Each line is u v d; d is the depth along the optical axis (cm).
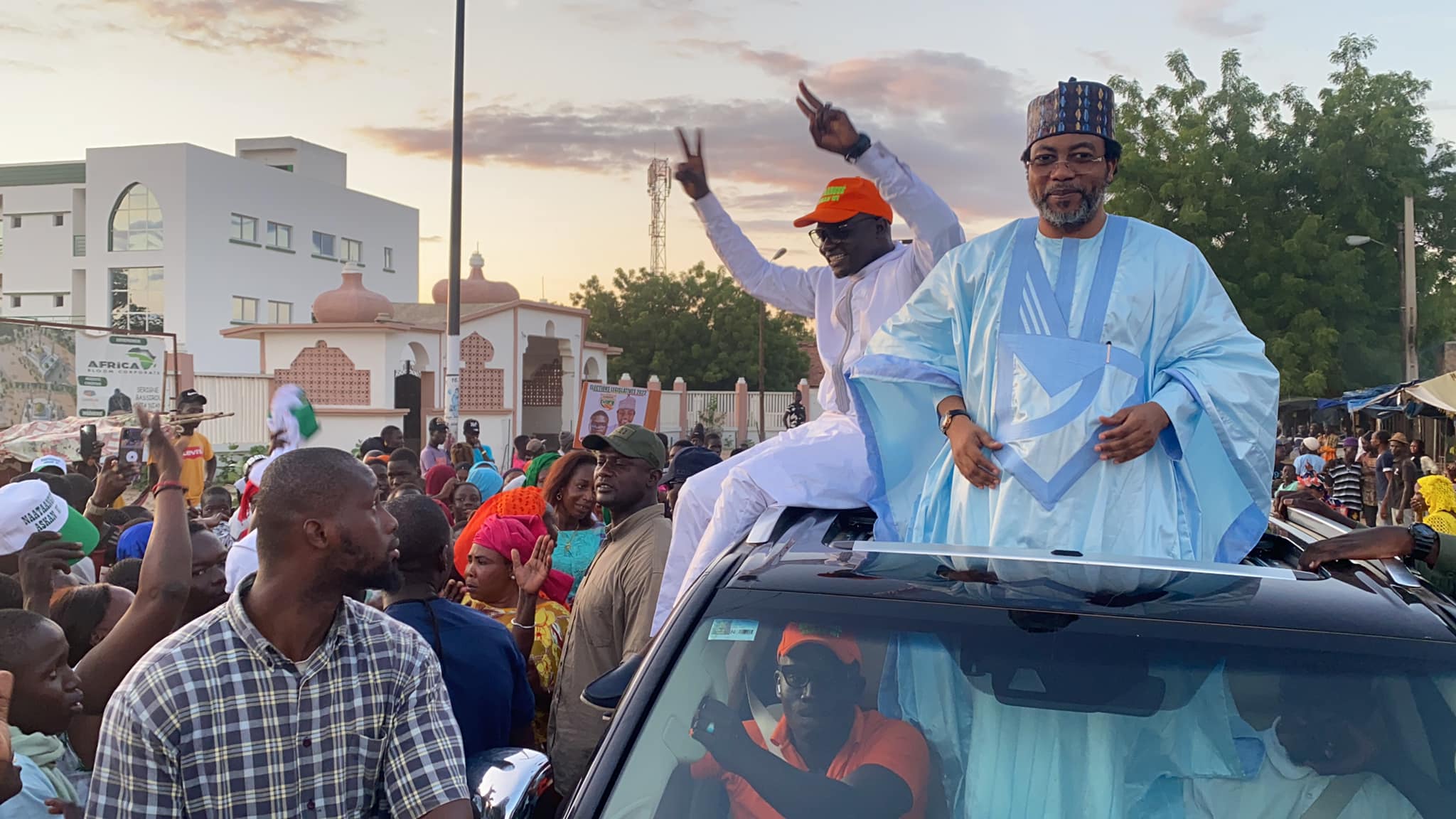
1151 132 3072
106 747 222
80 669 321
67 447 886
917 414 332
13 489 431
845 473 369
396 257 5497
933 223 390
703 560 362
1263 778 205
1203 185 2969
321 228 4909
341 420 2391
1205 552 296
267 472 236
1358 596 229
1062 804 209
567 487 557
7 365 1091
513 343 2811
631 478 417
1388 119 2920
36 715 289
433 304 3372
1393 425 2828
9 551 424
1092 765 210
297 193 4753
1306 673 207
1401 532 266
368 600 423
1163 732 209
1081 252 311
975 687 216
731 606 236
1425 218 2986
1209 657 212
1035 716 213
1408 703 203
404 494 355
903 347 332
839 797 213
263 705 229
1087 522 288
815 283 462
